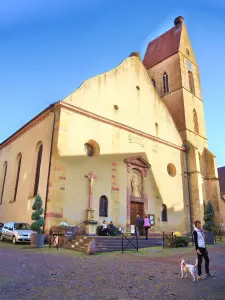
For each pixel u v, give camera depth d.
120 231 19.11
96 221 18.19
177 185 27.11
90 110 21.25
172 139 29.02
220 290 6.36
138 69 27.80
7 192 24.88
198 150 32.06
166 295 5.91
